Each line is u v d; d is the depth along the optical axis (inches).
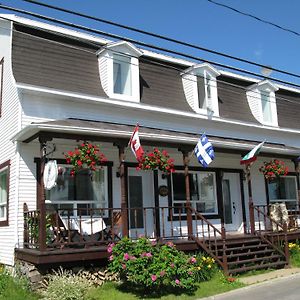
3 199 514.3
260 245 515.8
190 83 635.5
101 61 562.9
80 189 506.6
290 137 753.6
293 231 600.7
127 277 385.7
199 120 627.2
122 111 555.5
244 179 660.1
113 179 531.5
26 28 526.0
